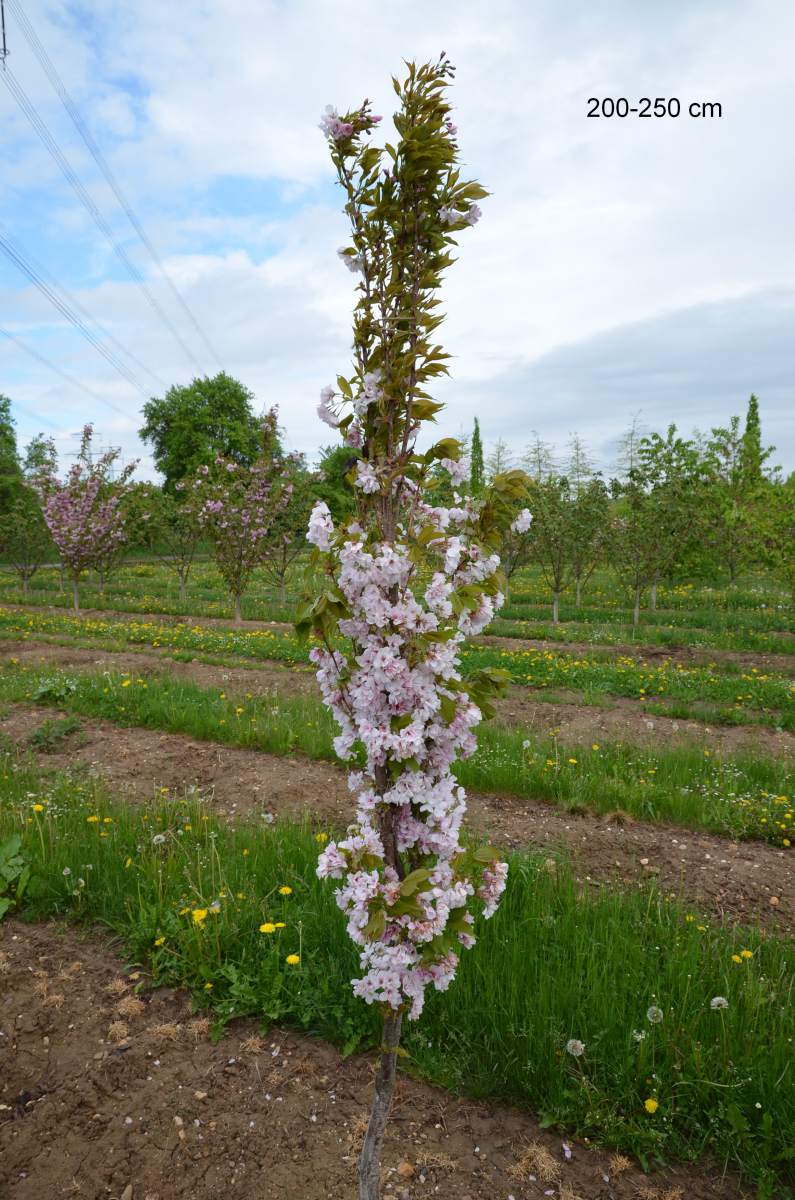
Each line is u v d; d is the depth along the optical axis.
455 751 2.08
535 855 4.55
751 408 33.41
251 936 3.50
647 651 12.14
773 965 3.33
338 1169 2.49
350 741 2.09
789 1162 2.49
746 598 17.56
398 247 2.07
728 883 4.39
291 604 18.25
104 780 5.95
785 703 8.57
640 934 3.60
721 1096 2.68
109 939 3.74
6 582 24.72
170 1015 3.21
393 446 2.10
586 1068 2.80
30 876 4.11
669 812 5.44
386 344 2.04
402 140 1.94
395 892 1.85
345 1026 3.03
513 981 3.08
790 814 5.30
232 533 15.49
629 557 14.56
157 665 10.16
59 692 8.29
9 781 5.66
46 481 17.77
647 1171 2.50
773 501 13.36
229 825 5.00
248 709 7.84
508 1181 2.47
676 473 14.23
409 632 1.93
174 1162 2.52
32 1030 3.11
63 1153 2.55
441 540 1.99
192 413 47.75
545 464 26.05
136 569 30.12
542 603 18.64
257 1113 2.71
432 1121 2.70
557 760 6.13
